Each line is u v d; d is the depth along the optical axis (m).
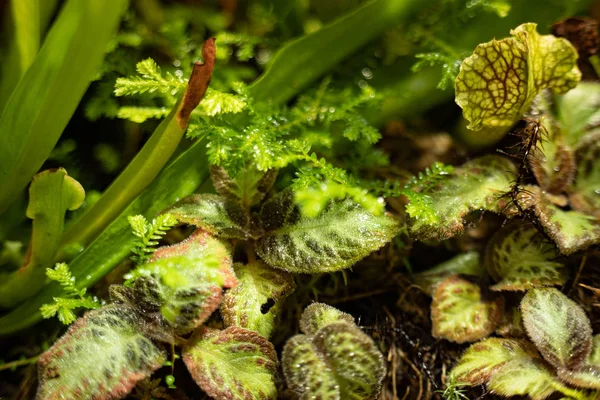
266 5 0.63
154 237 0.51
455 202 0.53
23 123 0.52
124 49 0.61
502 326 0.53
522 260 0.53
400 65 0.61
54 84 0.50
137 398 0.52
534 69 0.52
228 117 0.56
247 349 0.50
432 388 0.53
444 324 0.53
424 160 0.59
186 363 0.49
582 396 0.49
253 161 0.54
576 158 0.54
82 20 0.49
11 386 0.53
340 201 0.52
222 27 0.63
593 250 0.53
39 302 0.53
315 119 0.58
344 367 0.49
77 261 0.53
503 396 0.51
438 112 0.61
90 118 0.58
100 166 0.59
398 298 0.56
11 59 0.55
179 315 0.49
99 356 0.48
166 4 0.64
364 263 0.56
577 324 0.51
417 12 0.58
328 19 0.63
